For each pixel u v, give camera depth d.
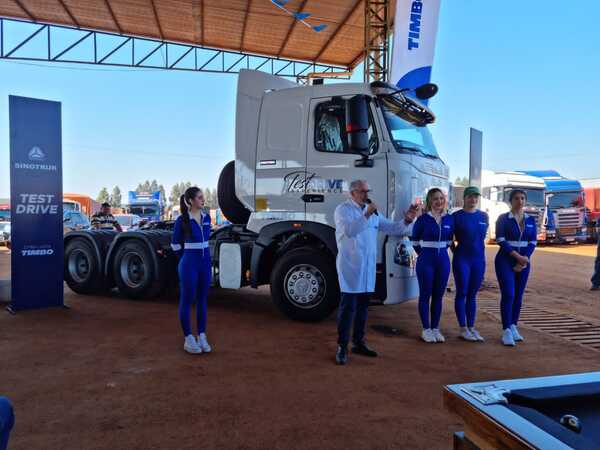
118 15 16.67
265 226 6.22
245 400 3.68
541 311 7.55
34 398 3.68
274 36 17.86
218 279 6.85
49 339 5.40
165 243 7.82
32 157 6.80
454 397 1.35
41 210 6.93
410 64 10.91
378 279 5.64
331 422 3.32
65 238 8.52
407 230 5.07
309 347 5.17
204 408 3.52
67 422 3.28
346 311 4.64
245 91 6.40
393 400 3.72
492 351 5.18
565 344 5.52
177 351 4.97
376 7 14.44
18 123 6.64
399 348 5.26
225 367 4.47
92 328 5.95
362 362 4.69
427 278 5.50
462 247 5.62
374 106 5.71
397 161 5.60
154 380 4.09
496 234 5.61
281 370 4.40
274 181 6.18
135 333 5.71
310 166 5.96
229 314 6.91
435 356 4.95
